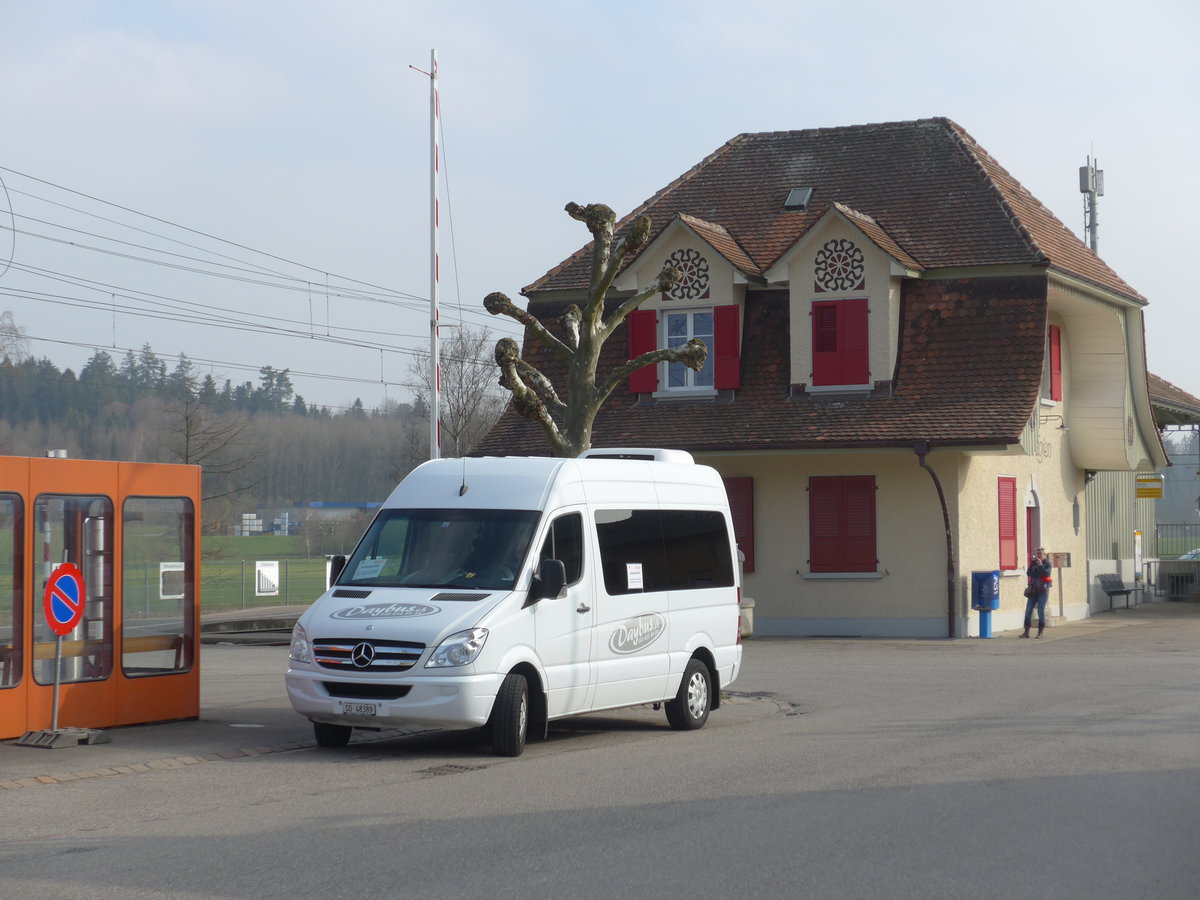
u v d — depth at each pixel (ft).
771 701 56.70
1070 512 113.09
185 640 50.70
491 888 24.40
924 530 91.97
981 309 93.81
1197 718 48.21
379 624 41.16
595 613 45.16
